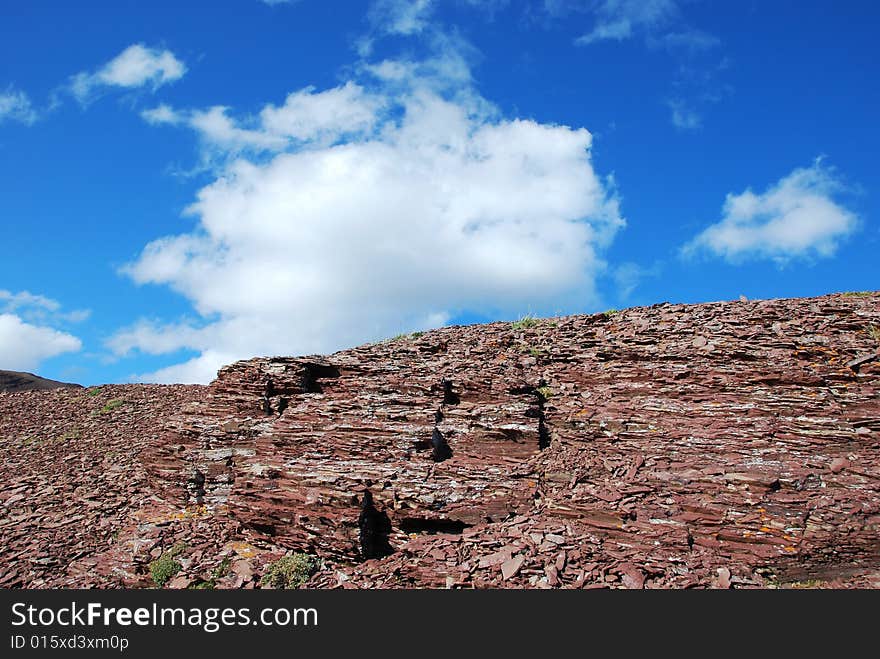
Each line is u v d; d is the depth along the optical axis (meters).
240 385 21.75
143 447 25.83
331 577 15.41
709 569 13.98
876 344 20.39
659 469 16.86
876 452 16.42
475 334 28.47
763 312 24.53
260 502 17.31
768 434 17.41
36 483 23.42
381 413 19.16
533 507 16.45
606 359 22.30
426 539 16.12
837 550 14.06
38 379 58.88
